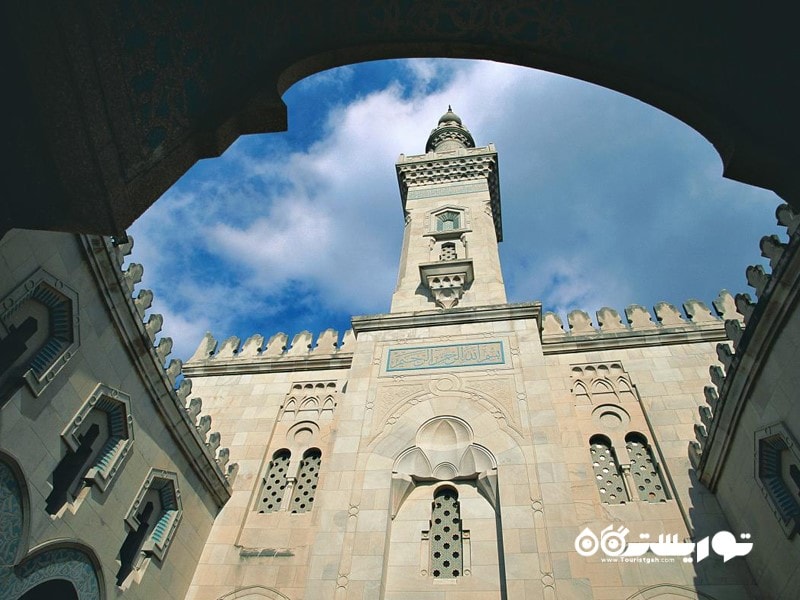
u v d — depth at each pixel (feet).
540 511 37.37
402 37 22.00
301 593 43.11
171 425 40.63
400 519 40.16
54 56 12.88
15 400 27.50
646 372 54.39
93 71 13.94
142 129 16.39
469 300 59.41
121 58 14.64
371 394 47.88
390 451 43.34
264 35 19.51
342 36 21.62
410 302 61.00
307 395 59.88
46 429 29.45
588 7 19.57
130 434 35.96
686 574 38.91
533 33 21.15
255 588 43.86
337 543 37.70
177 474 42.04
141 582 37.11
